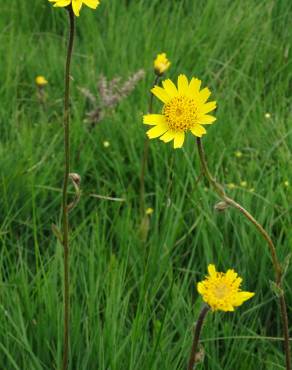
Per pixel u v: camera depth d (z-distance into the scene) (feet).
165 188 2.36
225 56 3.04
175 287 1.97
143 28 3.13
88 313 1.91
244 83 2.92
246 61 2.99
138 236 2.17
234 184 2.42
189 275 2.16
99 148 2.59
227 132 2.64
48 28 3.34
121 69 2.95
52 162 2.47
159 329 1.73
